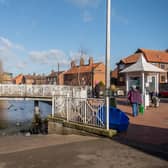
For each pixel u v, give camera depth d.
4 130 19.31
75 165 6.20
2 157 7.03
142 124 11.42
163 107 18.89
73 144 8.50
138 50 55.38
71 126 11.68
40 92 30.11
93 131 10.18
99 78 69.69
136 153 7.13
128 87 20.56
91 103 11.26
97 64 72.56
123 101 23.81
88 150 7.57
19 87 30.83
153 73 20.31
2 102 57.84
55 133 12.95
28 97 30.42
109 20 9.52
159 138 8.78
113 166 6.07
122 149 7.60
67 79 83.44
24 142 9.40
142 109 15.38
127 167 5.99
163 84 34.66
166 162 6.34
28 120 25.50
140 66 19.06
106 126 9.74
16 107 42.44
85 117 11.27
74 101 12.23
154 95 19.80
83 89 24.86
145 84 19.38
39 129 18.73
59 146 8.25
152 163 6.27
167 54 57.44
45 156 7.02
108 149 7.64
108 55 9.58
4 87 30.73
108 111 9.75
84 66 80.19
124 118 10.16
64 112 13.18
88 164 6.25
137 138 8.86
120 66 53.34
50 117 13.55
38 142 9.33
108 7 9.49
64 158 6.79
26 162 6.51
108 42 9.54
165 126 10.90
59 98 13.71
